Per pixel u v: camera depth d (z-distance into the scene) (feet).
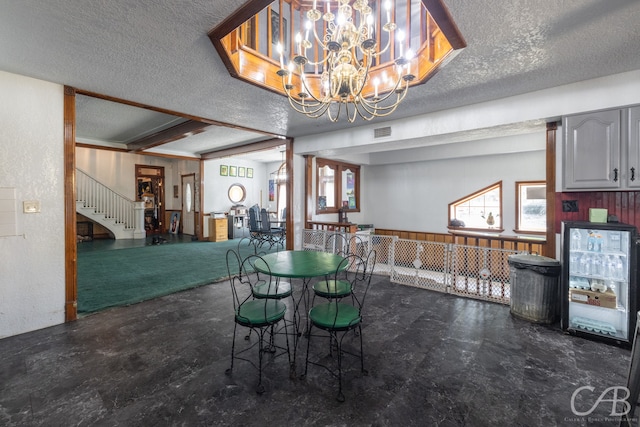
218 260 20.01
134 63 8.58
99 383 6.70
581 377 7.01
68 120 10.19
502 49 7.67
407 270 16.69
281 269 7.84
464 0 5.77
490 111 11.54
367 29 7.83
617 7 5.95
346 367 7.39
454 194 21.93
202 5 6.01
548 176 10.92
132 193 32.99
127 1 5.84
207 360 7.68
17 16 6.31
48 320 9.75
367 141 15.47
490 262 12.54
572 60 8.28
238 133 19.95
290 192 18.98
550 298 9.91
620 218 9.66
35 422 5.53
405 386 6.64
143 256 21.24
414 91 10.55
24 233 9.37
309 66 12.33
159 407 5.94
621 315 8.96
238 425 5.48
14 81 9.23
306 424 5.51
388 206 25.39
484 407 5.98
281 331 9.45
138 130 19.48
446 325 9.89
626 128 8.78
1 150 9.01
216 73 9.21
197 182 30.99
